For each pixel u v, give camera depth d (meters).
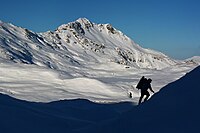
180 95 8.43
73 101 19.59
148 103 8.96
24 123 9.91
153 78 67.06
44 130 9.82
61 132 9.98
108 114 15.02
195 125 6.69
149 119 7.98
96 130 9.20
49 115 11.82
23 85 41.03
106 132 8.72
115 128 8.65
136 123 8.11
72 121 11.61
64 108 15.67
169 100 8.45
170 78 65.19
